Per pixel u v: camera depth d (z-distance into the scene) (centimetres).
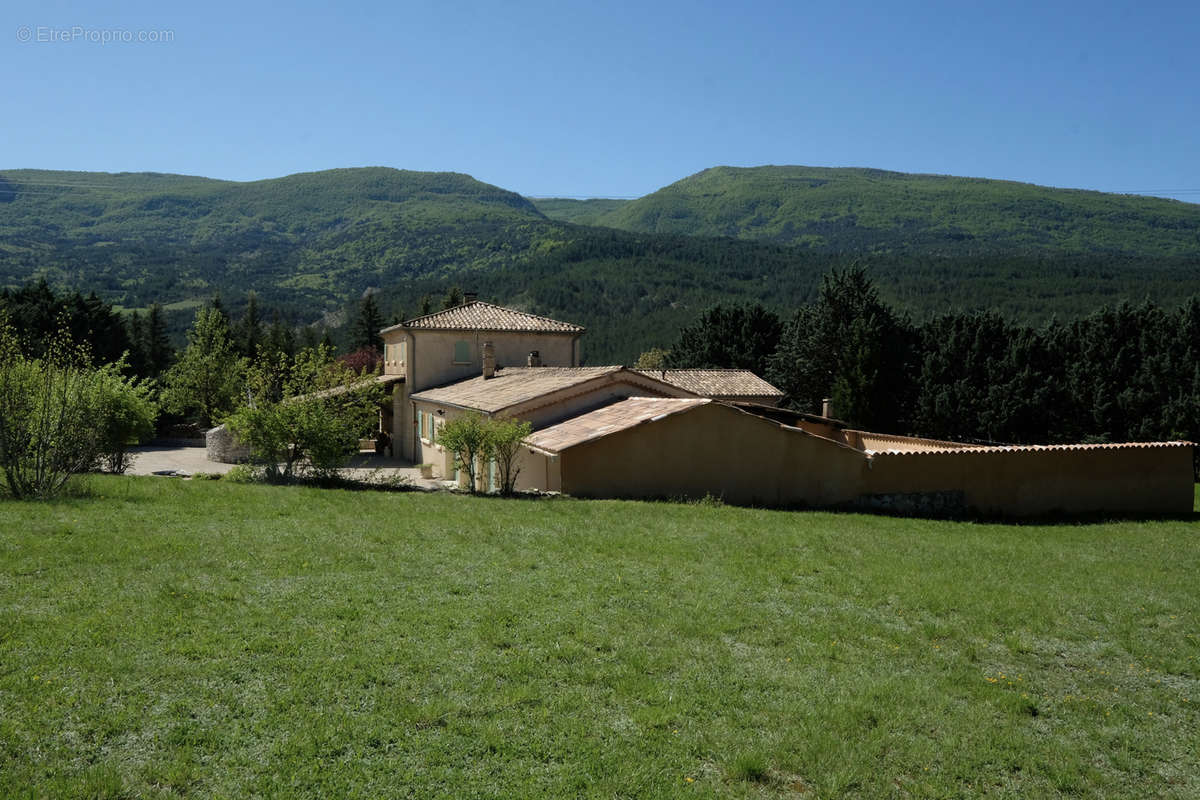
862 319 4341
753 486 2039
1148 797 605
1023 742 668
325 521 1357
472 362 3588
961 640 921
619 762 582
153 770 536
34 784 512
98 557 1016
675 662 776
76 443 1541
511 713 647
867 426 4309
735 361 5262
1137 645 927
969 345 4338
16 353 1538
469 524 1393
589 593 982
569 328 3700
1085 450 2166
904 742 648
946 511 2089
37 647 711
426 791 532
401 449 3650
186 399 4691
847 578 1157
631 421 1995
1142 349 3934
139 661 696
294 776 539
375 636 788
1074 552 1523
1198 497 2692
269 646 747
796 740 635
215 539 1159
